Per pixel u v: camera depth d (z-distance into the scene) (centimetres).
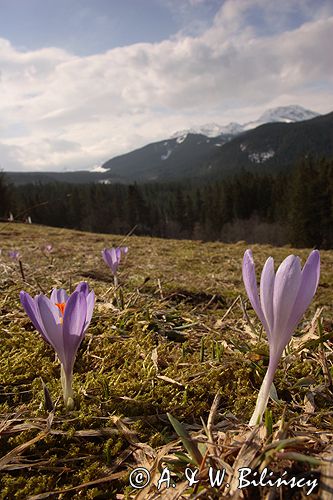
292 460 89
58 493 101
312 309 328
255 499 83
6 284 281
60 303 129
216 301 335
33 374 152
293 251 668
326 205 3416
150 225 6247
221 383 150
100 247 630
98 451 114
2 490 100
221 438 104
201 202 6775
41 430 116
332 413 127
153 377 150
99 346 179
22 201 5434
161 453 99
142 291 331
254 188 5553
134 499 91
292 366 161
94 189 6406
